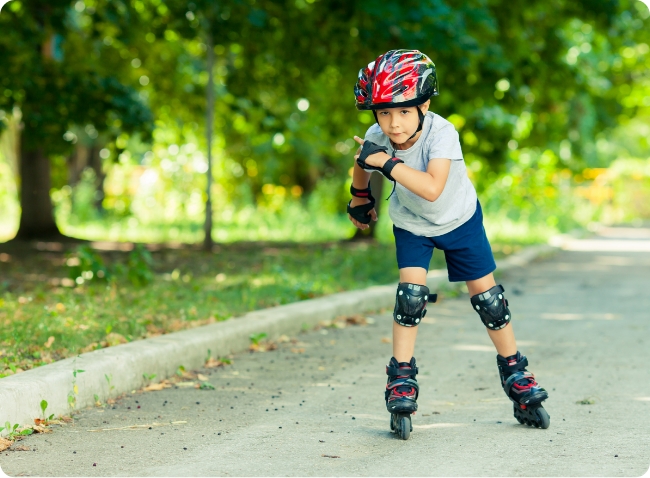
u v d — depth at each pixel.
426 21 14.72
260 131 20.83
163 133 29.50
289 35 17.30
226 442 5.02
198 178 35.97
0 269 14.04
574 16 20.53
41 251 17.89
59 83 16.86
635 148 56.44
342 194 36.69
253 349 8.34
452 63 15.43
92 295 10.17
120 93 17.42
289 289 11.38
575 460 4.59
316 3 16.59
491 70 17.22
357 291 11.68
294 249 19.81
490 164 24.27
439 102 17.89
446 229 5.05
